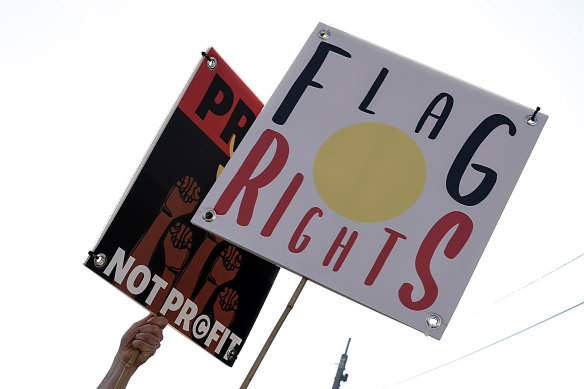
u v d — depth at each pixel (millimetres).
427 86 1833
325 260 1643
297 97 1812
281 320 1646
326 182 1720
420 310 1604
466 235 1677
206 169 2125
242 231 1668
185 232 2084
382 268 1637
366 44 1882
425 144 1769
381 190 1715
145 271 1983
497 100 1823
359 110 1803
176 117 2031
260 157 1737
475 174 1743
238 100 2193
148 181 1979
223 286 2227
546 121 1802
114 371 1910
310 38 1890
